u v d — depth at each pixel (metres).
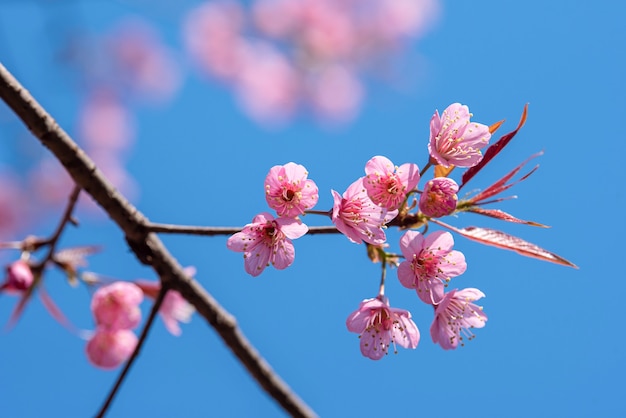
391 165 0.91
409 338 0.92
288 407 0.99
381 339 0.92
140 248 0.97
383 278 0.92
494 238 0.91
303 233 0.90
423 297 0.91
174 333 1.02
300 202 0.90
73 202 0.98
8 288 0.99
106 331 0.99
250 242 0.91
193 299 0.98
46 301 0.99
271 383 0.99
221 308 0.98
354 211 0.91
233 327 0.98
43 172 1.91
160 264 0.97
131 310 0.98
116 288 0.98
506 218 0.92
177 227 0.95
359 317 0.92
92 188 0.96
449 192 0.90
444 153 0.92
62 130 0.95
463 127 0.92
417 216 0.92
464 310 0.92
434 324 0.92
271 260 0.91
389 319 0.92
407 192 0.91
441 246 0.91
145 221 0.96
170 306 1.02
